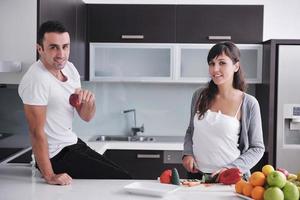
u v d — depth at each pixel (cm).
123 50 400
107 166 216
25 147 329
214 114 227
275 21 425
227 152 223
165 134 441
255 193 160
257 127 224
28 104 191
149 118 441
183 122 441
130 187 175
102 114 441
